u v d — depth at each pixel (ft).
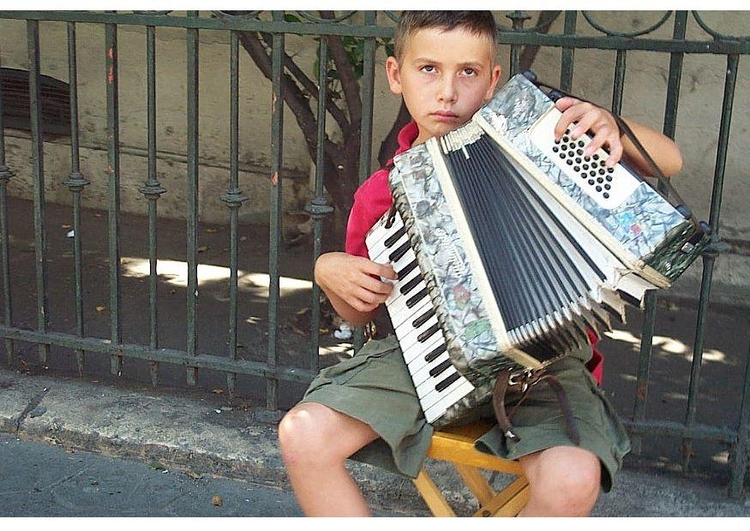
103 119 19.17
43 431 11.12
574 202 6.67
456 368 6.86
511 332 6.69
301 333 14.11
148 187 11.18
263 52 13.35
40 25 18.95
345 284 7.47
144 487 10.36
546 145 6.88
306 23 9.95
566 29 9.32
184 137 18.62
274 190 10.66
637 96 15.39
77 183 11.56
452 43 7.69
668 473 10.39
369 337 11.60
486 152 7.09
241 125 18.13
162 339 13.87
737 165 15.15
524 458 7.06
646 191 6.63
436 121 7.86
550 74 15.69
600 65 15.42
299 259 17.24
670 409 12.12
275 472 10.43
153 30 10.75
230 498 10.24
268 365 11.17
